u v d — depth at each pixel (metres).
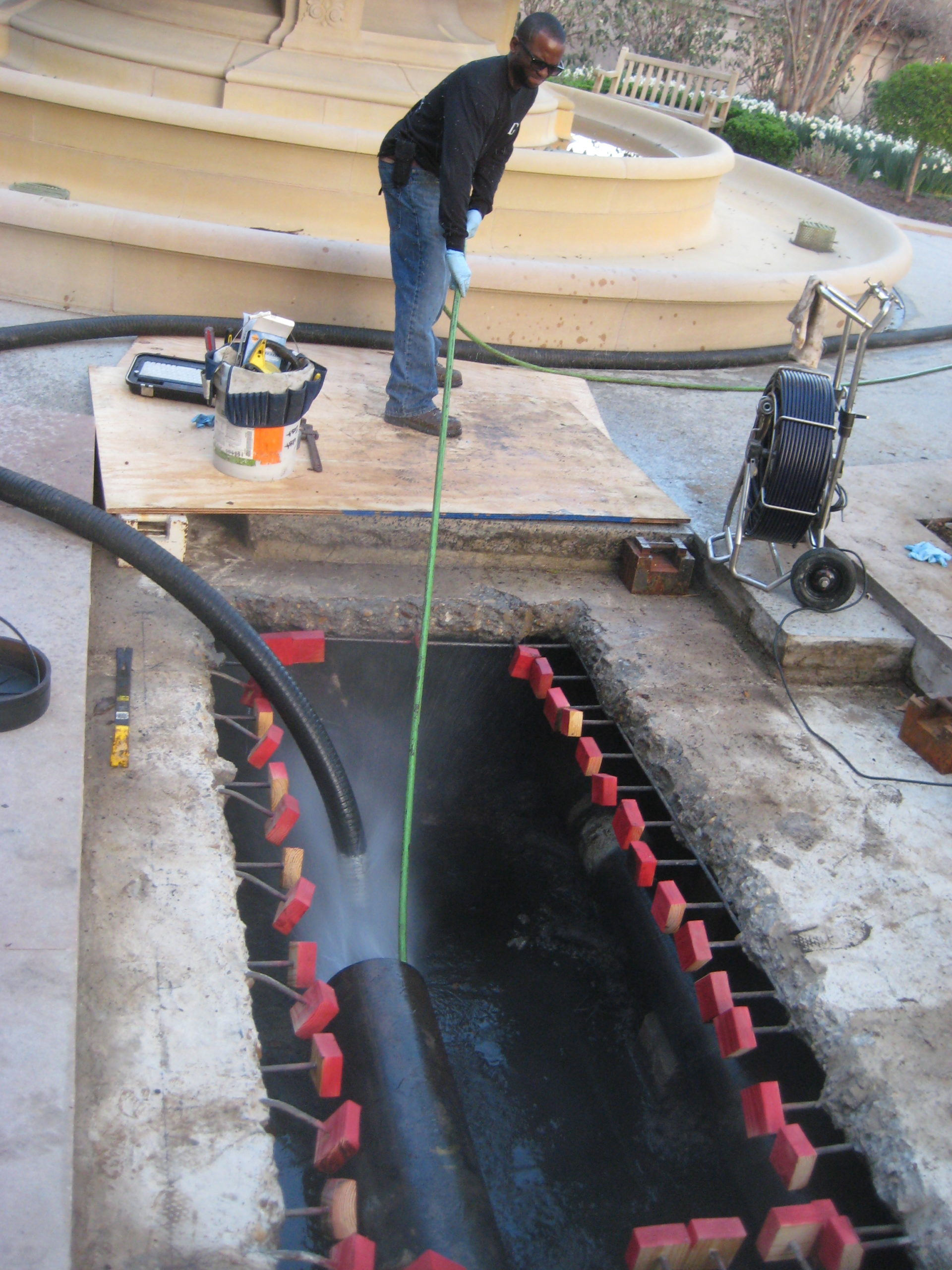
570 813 3.98
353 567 3.97
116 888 2.45
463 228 3.60
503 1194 3.00
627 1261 2.21
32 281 5.32
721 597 4.16
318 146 5.83
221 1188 1.92
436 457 4.26
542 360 5.82
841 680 3.85
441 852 4.11
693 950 2.82
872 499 4.66
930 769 3.47
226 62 6.44
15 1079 1.89
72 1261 1.76
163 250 5.18
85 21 6.67
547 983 3.63
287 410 3.63
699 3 16.91
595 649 3.86
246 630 3.14
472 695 4.13
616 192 6.77
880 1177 2.31
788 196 9.63
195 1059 2.13
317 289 5.35
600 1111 3.22
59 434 3.89
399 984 2.80
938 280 9.06
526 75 3.49
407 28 7.00
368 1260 1.95
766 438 3.83
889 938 2.79
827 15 15.62
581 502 4.13
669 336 6.20
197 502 3.58
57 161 5.97
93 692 3.01
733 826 3.10
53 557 3.29
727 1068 2.93
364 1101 2.55
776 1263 2.60
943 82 12.41
